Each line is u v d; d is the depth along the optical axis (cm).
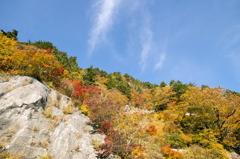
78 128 1023
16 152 599
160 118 2361
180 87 3503
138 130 1199
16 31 3559
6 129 688
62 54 4081
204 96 1820
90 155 787
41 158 639
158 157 935
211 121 1709
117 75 7662
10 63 1342
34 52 1609
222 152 1095
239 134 1530
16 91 934
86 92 1997
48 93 1252
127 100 3459
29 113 840
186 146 1274
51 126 888
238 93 2752
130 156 838
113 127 1229
